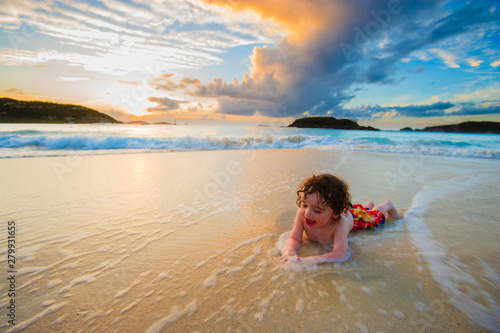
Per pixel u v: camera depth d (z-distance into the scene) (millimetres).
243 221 2664
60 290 1517
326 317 1331
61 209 2916
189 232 2375
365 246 2160
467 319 1324
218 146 11109
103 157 7070
